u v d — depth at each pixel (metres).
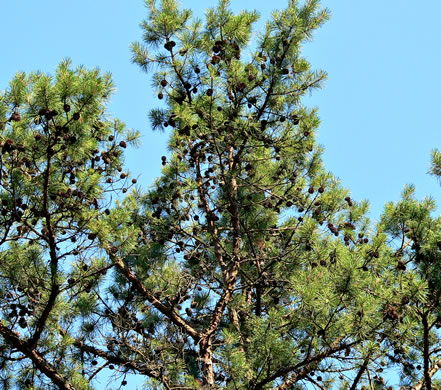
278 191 14.17
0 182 9.86
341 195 13.41
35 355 10.15
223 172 12.81
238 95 12.61
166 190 13.65
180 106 12.38
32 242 10.68
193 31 12.91
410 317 9.86
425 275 10.63
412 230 11.10
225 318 13.37
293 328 10.27
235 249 13.23
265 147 13.36
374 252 11.12
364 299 9.34
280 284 13.17
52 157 10.64
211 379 11.31
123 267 12.54
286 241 13.62
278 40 12.65
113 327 11.63
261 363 10.03
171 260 13.77
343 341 9.83
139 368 11.17
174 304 12.73
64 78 9.54
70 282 10.43
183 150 13.68
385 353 9.76
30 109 9.53
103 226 10.05
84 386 10.40
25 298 10.50
